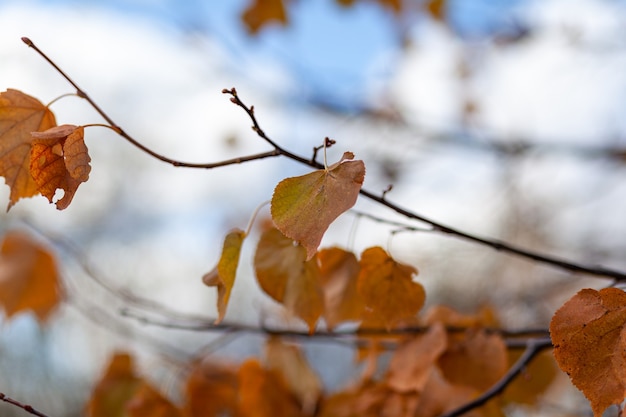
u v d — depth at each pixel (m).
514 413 1.12
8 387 2.87
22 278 1.11
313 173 0.81
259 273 0.89
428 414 0.97
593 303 0.79
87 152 0.81
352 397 1.01
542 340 0.95
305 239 0.79
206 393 1.07
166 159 0.83
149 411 1.04
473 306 2.02
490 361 0.96
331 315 0.92
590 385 0.78
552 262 0.92
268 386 1.04
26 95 0.86
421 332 0.98
